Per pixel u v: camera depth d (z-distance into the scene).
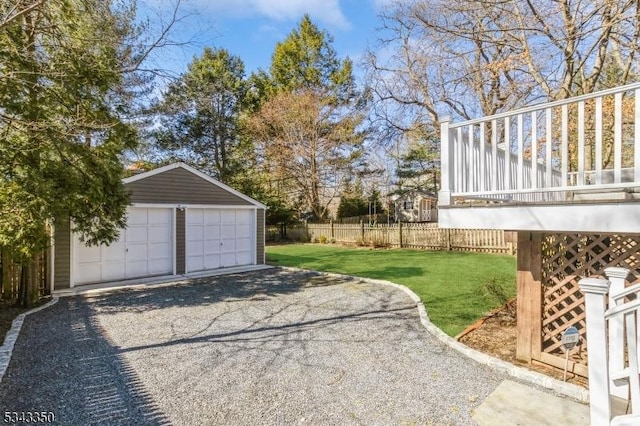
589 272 3.73
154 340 5.14
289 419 3.10
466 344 4.67
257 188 22.70
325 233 20.33
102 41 6.63
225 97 23.67
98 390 3.64
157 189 10.34
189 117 22.95
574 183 7.13
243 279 10.07
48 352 4.66
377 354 4.52
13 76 5.73
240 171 24.09
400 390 3.57
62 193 6.79
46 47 6.38
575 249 3.91
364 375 3.92
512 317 5.56
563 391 3.43
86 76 6.82
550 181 3.39
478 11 8.32
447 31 8.59
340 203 26.09
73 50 6.51
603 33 6.18
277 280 9.84
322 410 3.24
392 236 17.17
